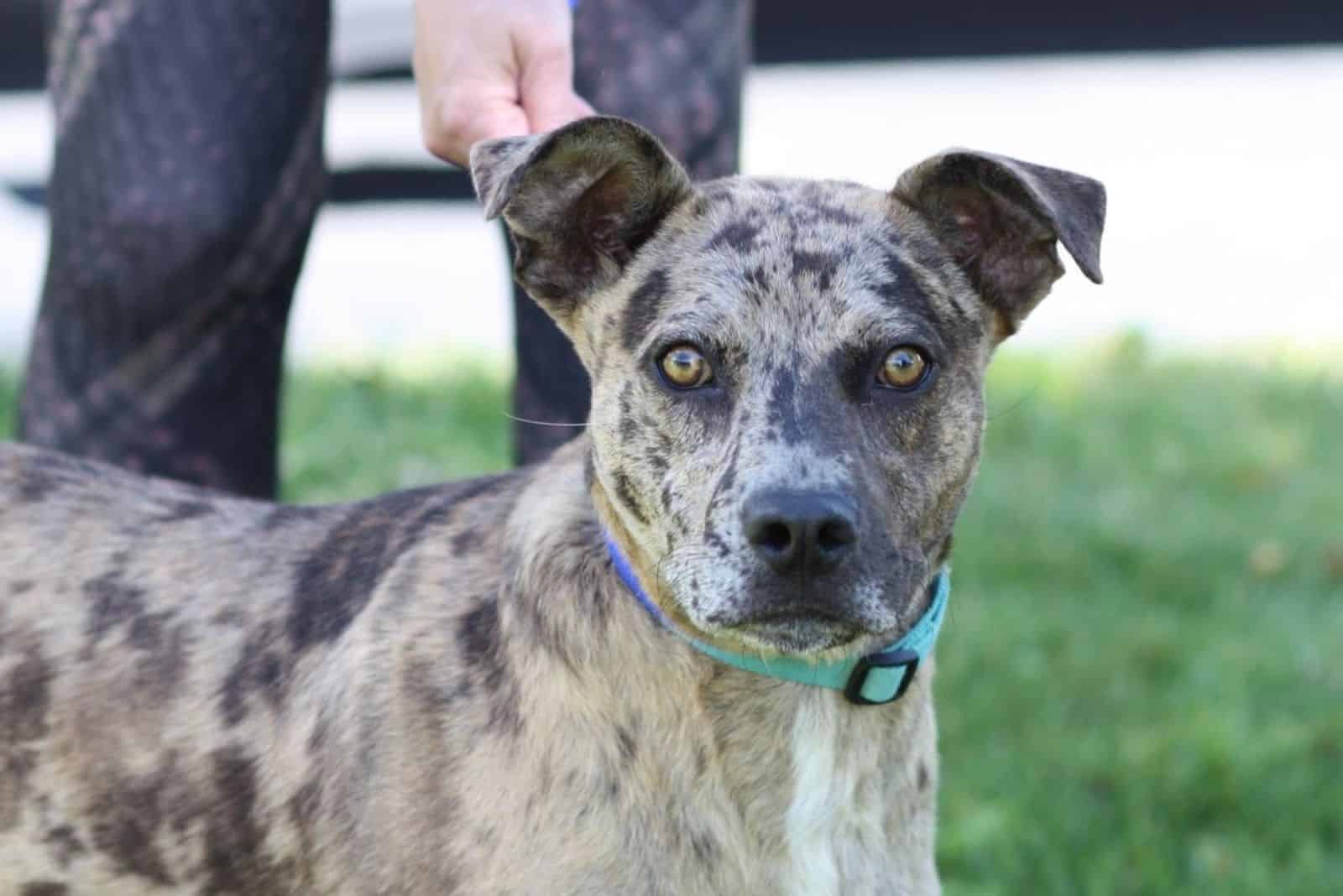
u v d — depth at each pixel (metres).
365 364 10.57
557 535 3.89
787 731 3.82
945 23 14.28
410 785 3.79
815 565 3.52
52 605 4.30
